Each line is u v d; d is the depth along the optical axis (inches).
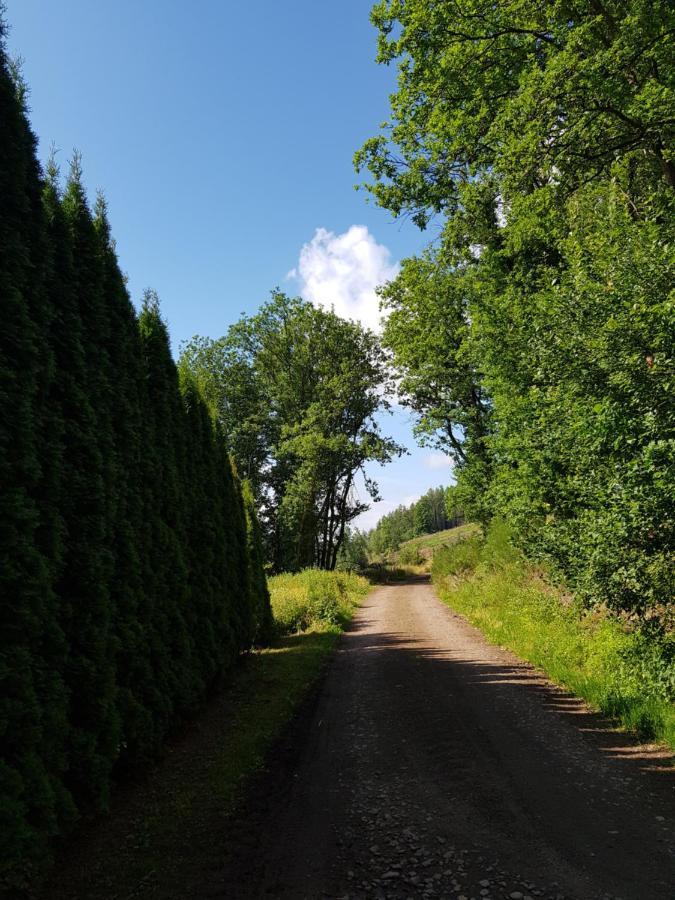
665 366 220.1
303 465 1466.5
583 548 277.7
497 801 179.2
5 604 156.2
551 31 430.3
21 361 176.1
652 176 462.9
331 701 337.7
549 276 432.8
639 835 149.0
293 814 181.6
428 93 516.1
